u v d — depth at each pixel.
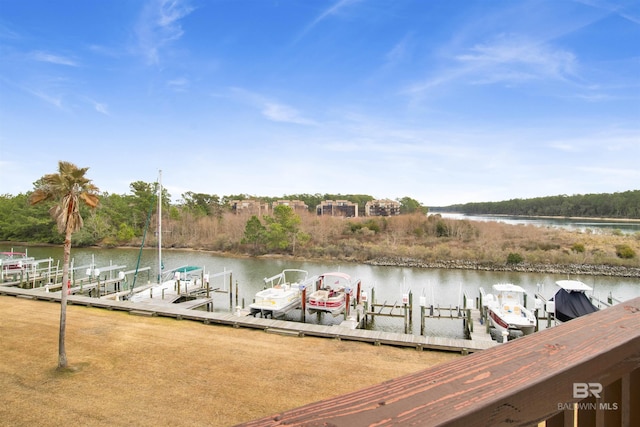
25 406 10.07
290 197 106.38
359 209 101.69
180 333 15.84
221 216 69.12
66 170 11.76
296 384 11.38
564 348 1.15
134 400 10.42
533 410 0.99
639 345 1.21
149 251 52.75
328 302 20.73
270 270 38.94
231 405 10.20
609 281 33.44
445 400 0.93
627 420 1.15
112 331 15.99
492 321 18.41
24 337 15.05
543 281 33.41
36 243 55.66
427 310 23.11
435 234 55.88
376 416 0.88
